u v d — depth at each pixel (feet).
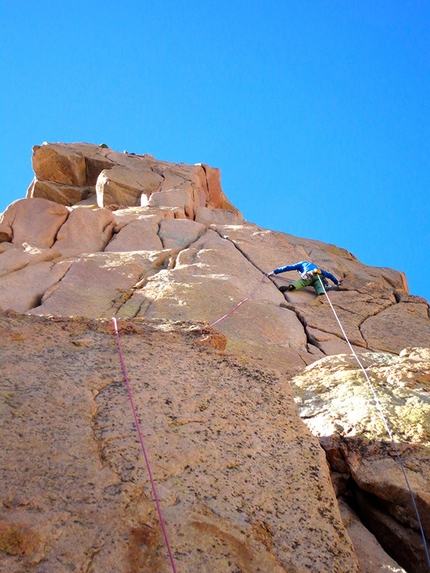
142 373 15.55
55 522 11.00
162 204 55.16
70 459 12.37
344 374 21.06
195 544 11.42
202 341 18.02
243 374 16.76
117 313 33.01
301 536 12.39
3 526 10.68
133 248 44.01
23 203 44.09
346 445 16.66
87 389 14.51
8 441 12.45
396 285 52.85
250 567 11.40
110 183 64.03
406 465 15.69
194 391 15.42
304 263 41.73
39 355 15.55
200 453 13.46
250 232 48.19
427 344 34.83
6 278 35.22
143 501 11.89
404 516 14.67
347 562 12.24
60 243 42.50
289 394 16.43
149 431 13.58
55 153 74.33
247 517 12.32
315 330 34.22
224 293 35.86
